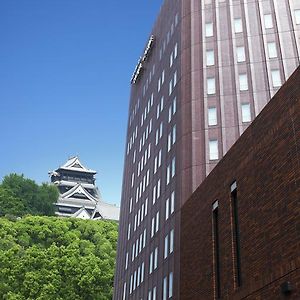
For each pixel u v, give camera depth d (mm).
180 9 54250
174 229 40344
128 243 57719
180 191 41188
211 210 22359
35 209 146250
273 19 49188
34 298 77250
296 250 13266
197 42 49719
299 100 14219
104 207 172750
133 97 72062
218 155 41938
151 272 44906
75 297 80812
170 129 48750
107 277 84938
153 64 62750
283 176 14734
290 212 13953
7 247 90562
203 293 21719
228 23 50062
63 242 100312
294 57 46500
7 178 147875
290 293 13312
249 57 47219
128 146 69312
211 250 21453
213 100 45312
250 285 16281
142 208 54031
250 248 16719
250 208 17234
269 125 16359
